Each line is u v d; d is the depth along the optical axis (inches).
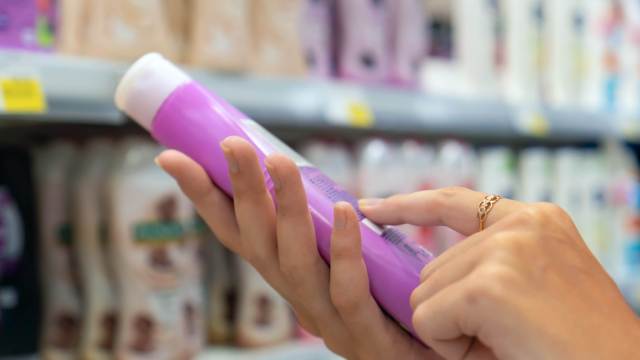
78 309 43.4
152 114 23.1
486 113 61.1
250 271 48.5
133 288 41.6
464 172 62.3
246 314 48.6
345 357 23.3
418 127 57.7
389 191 56.3
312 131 62.8
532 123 64.8
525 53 71.6
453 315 17.5
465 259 18.0
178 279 43.0
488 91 68.7
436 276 18.4
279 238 20.8
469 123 59.5
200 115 22.8
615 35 79.3
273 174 19.9
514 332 16.7
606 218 77.8
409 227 56.8
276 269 21.8
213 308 49.9
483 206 20.7
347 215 20.1
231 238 22.4
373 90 51.7
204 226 50.4
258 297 48.8
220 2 43.4
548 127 66.4
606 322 16.6
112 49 39.4
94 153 42.9
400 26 60.0
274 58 48.5
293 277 21.5
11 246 44.2
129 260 41.3
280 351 48.6
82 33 40.4
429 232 58.4
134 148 42.0
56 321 42.9
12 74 32.9
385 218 22.7
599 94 78.2
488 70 68.8
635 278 76.4
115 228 41.6
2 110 32.3
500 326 16.8
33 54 33.9
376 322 21.7
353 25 56.6
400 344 22.2
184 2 44.2
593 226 76.2
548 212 18.7
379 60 58.2
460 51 69.4
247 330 48.4
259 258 21.6
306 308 22.5
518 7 71.6
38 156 44.2
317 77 54.4
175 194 42.8
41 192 43.7
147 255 41.7
